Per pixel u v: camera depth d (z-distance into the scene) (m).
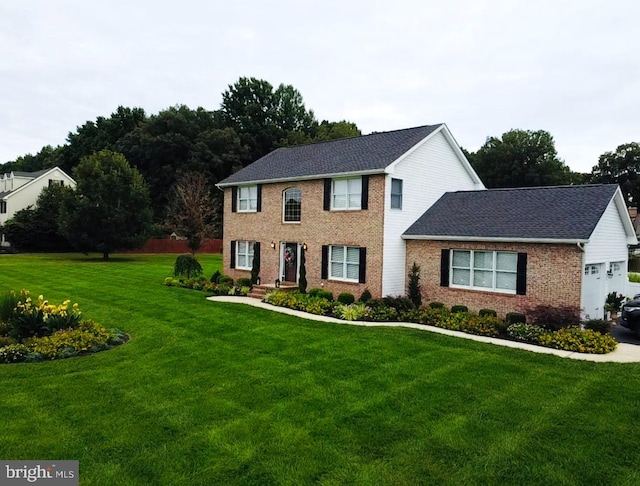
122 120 69.56
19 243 50.41
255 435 6.93
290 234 23.20
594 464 6.25
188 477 5.78
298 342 12.52
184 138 58.34
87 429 7.03
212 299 19.95
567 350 12.30
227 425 7.25
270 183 24.19
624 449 6.67
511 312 16.19
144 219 45.03
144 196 45.19
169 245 56.53
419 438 6.95
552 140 60.72
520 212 18.03
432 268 19.25
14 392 8.49
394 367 10.34
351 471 5.98
